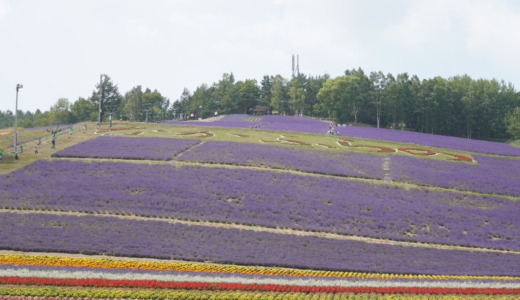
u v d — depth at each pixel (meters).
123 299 30.64
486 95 155.75
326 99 160.62
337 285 34.62
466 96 157.75
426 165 77.00
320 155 79.38
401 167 74.38
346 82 155.62
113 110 174.00
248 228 49.69
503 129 150.38
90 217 48.41
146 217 50.25
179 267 37.62
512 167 82.38
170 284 32.94
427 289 34.06
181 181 61.22
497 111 152.88
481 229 53.72
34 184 57.09
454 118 155.62
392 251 45.72
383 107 161.25
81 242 41.75
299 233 49.56
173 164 68.56
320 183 64.44
